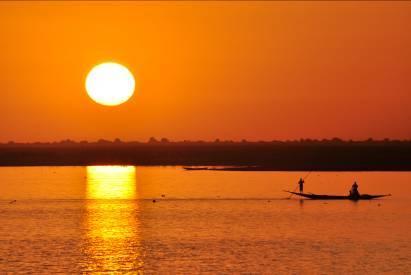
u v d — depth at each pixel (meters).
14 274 129.50
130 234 172.38
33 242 160.50
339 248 151.62
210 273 130.62
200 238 166.00
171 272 131.75
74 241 162.00
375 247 152.38
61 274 130.00
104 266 136.25
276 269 133.25
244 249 151.50
